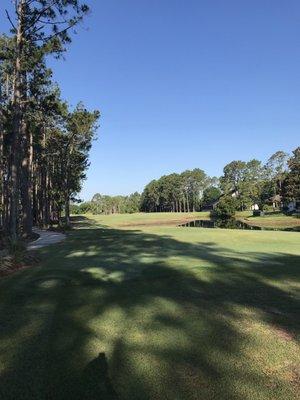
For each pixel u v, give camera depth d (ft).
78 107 134.72
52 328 20.84
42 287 30.73
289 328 20.57
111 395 14.03
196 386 14.57
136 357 17.03
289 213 247.91
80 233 98.94
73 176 155.43
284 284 30.99
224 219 244.42
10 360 16.99
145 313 23.29
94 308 24.52
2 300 26.99
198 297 27.07
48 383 14.96
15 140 63.16
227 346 18.17
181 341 18.80
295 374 15.53
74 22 65.41
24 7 62.59
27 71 72.54
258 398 13.75
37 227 133.49
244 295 27.53
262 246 61.87
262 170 345.72
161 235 86.89
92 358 17.01
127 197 501.97
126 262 43.37
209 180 430.20
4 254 47.60
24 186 89.76
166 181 428.97
